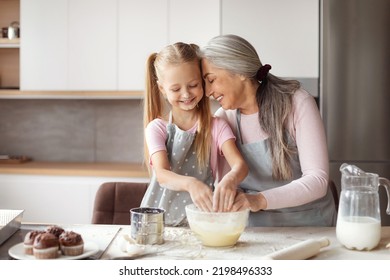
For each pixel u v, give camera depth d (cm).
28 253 118
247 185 162
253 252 124
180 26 326
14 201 318
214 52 147
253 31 305
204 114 159
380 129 297
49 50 336
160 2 326
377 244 127
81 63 334
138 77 330
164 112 167
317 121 152
